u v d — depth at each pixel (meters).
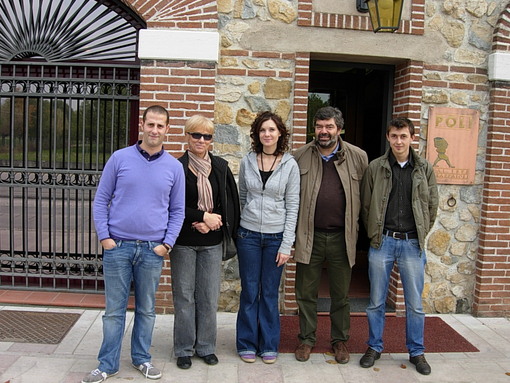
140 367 3.48
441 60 4.76
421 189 3.62
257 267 3.67
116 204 3.27
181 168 3.36
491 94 4.80
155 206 3.26
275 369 3.66
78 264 4.95
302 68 4.59
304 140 4.63
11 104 4.78
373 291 3.77
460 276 4.93
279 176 3.58
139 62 4.85
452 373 3.70
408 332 3.79
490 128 4.80
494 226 4.81
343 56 4.75
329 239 3.73
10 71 4.81
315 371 3.65
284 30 4.58
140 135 4.55
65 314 4.50
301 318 3.88
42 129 4.89
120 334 3.41
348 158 3.76
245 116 4.62
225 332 4.30
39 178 4.82
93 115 4.93
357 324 4.57
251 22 4.57
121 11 4.82
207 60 4.46
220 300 4.75
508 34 4.73
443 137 4.79
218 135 4.62
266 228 3.59
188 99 4.50
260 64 4.61
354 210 3.72
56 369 3.51
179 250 3.50
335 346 3.91
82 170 4.82
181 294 3.55
